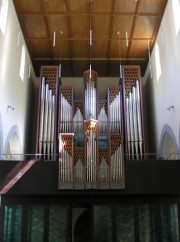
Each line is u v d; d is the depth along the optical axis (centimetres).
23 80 1884
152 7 1683
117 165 1375
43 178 1370
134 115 1922
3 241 1362
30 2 1636
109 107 1978
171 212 1411
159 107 1855
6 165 1379
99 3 1648
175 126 1528
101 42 1956
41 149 1839
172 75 1566
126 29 1847
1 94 1402
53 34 1880
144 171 1382
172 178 1373
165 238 1379
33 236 1379
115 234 1391
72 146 1398
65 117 1934
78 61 2152
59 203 1421
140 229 1395
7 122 1516
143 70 2280
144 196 1426
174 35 1525
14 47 1644
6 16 1475
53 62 2169
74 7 1675
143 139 1870
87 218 1911
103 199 1429
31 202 1416
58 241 1377
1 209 1398
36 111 2227
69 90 2003
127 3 1652
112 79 2295
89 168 1364
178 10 1484
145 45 1989
